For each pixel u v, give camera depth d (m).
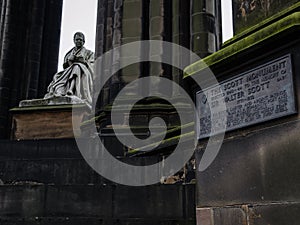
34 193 8.41
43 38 22.92
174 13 13.73
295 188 5.17
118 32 14.03
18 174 11.14
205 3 13.18
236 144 6.02
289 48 5.48
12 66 21.38
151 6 13.80
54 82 18.28
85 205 8.12
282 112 5.44
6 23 21.72
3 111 20.55
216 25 13.46
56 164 10.90
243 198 5.79
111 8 17.19
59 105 17.11
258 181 5.62
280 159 5.40
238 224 5.79
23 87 21.56
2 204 8.48
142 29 13.53
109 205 8.02
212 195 6.25
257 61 5.86
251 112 5.84
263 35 5.61
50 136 16.88
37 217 8.26
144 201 7.90
